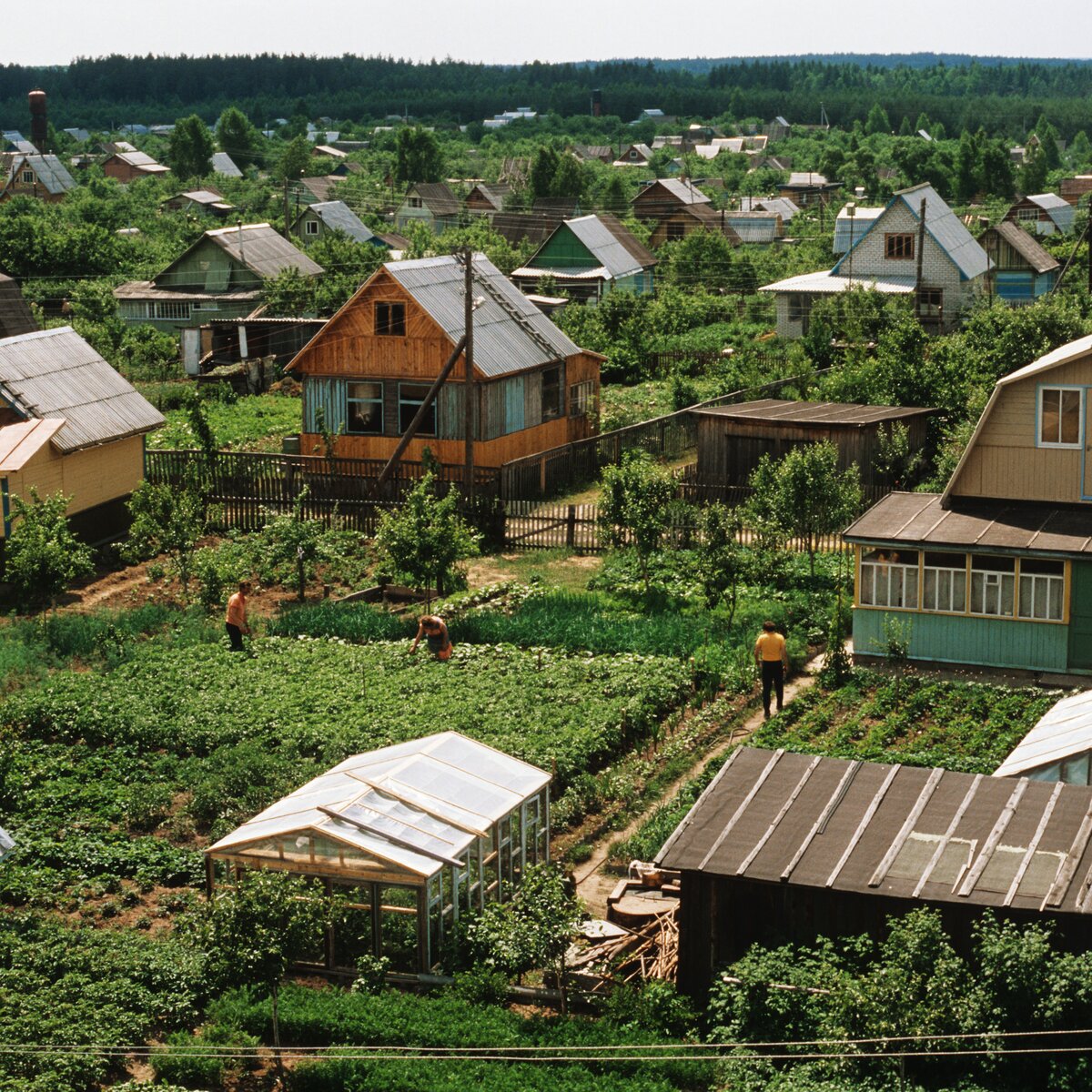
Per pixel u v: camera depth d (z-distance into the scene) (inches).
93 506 1633.9
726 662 1206.3
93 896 869.2
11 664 1245.7
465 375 1717.5
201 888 876.0
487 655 1246.9
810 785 773.3
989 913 653.9
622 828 945.5
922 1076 638.5
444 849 764.6
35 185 6038.4
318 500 1691.7
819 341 2588.6
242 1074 690.2
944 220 3120.1
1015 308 2586.1
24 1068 673.6
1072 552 1125.1
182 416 2385.6
